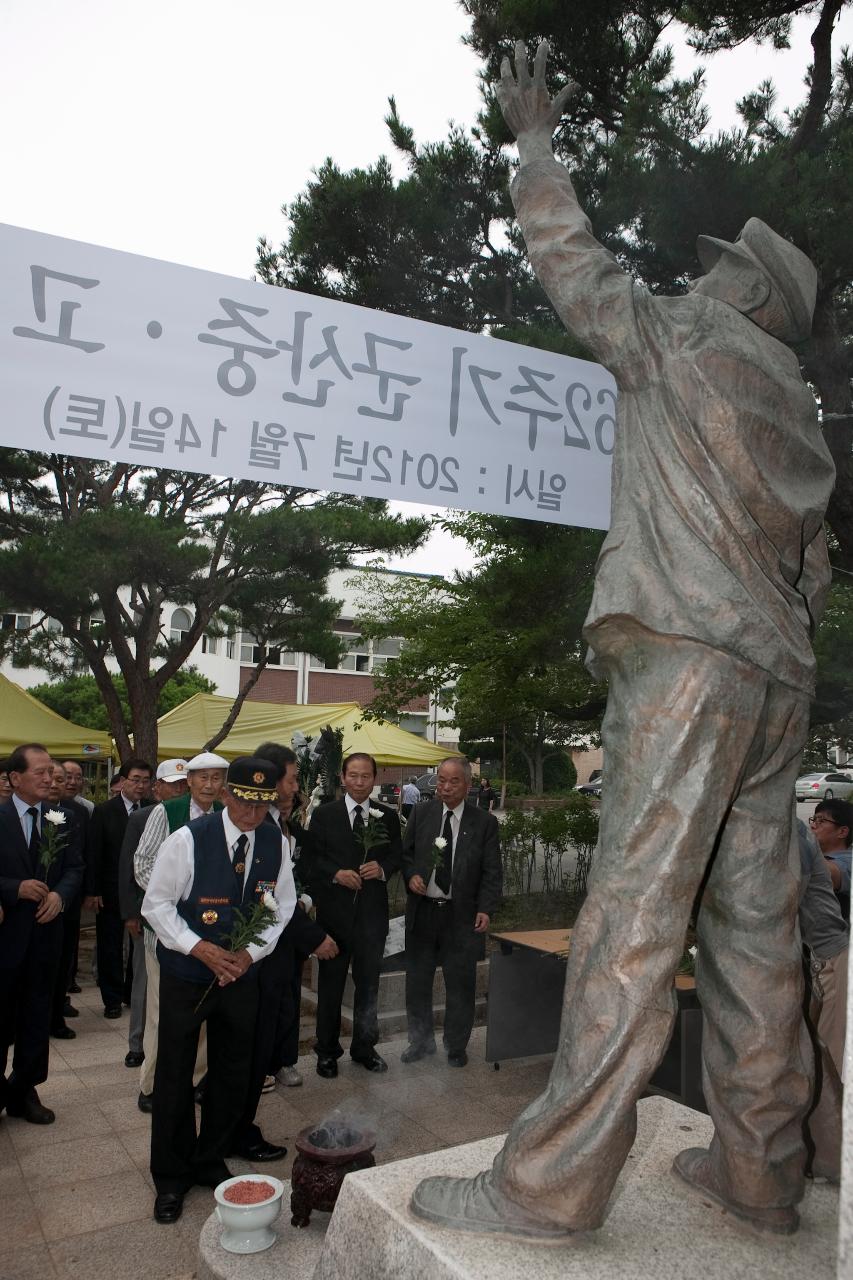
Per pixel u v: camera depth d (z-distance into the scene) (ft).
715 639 6.73
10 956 13.43
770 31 20.85
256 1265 8.98
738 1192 6.89
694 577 6.88
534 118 8.30
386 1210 6.93
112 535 29.68
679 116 18.90
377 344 11.89
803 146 20.24
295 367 11.47
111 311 10.71
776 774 7.21
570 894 29.01
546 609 22.26
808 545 7.69
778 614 7.02
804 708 7.18
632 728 6.88
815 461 7.67
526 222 7.94
